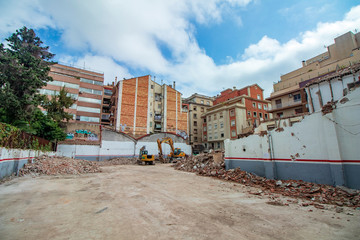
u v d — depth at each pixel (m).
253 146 12.39
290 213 5.48
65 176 13.38
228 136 46.69
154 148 39.19
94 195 7.51
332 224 4.63
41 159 16.20
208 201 6.80
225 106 48.28
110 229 4.10
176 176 14.34
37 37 21.23
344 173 7.85
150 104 48.88
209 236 3.82
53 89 42.41
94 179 12.20
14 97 16.67
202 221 4.72
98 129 35.19
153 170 19.53
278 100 35.03
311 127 9.38
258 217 5.09
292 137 10.17
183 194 7.96
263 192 8.51
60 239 3.57
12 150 11.84
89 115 46.91
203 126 56.81
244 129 41.47
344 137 8.07
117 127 41.84
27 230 3.98
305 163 9.44
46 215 5.00
